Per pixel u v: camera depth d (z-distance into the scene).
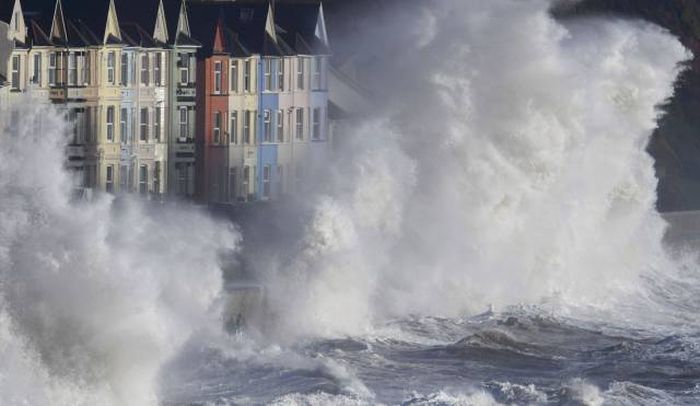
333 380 149.00
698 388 159.50
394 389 151.12
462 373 161.50
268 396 141.88
